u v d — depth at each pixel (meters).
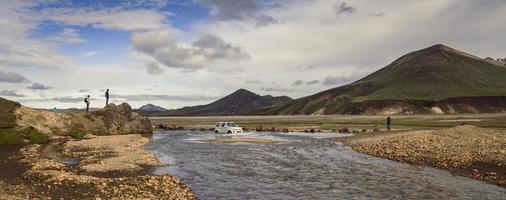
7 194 24.77
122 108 98.94
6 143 61.28
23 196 24.45
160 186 29.02
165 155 51.38
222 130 98.00
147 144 68.56
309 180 32.97
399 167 39.50
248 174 36.09
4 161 41.41
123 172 35.88
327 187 30.05
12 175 32.81
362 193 27.86
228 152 54.94
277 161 45.06
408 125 102.31
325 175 35.38
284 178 34.00
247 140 76.31
